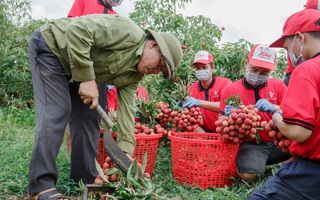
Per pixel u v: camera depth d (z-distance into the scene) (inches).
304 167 80.6
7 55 293.9
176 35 265.0
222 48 221.5
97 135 120.4
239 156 140.4
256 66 137.0
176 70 193.6
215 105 161.5
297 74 79.0
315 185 79.5
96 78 105.3
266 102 131.2
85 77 96.1
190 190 128.0
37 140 97.3
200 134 149.9
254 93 146.5
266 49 138.5
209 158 128.2
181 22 274.5
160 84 199.9
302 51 87.1
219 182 130.7
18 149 161.2
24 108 298.5
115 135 128.0
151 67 101.4
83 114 116.5
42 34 101.3
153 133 140.3
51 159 98.9
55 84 101.0
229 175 132.8
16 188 112.7
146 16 281.3
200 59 168.7
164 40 100.8
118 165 91.7
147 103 147.9
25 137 191.5
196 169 129.4
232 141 127.7
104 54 100.9
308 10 88.7
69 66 102.3
